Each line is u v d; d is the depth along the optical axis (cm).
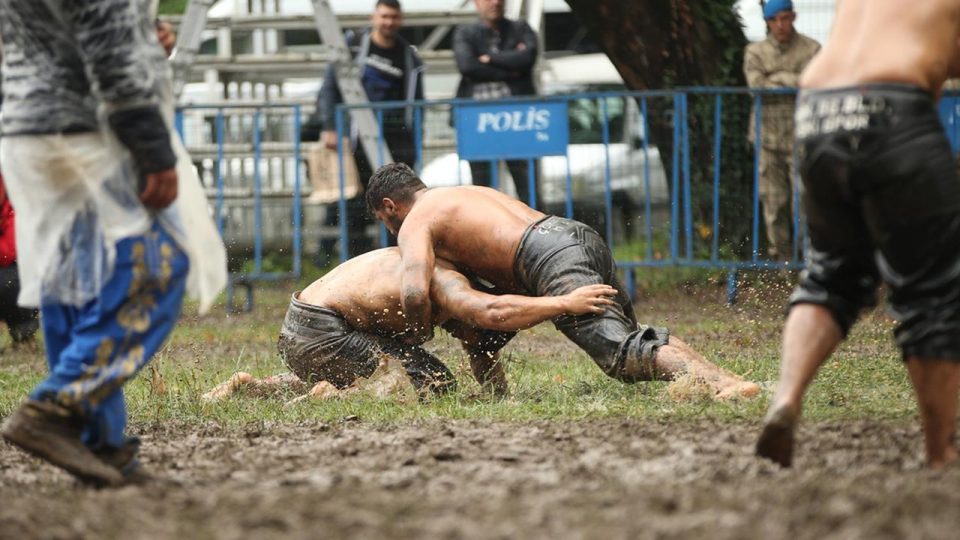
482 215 2011
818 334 1223
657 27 3775
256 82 4212
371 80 3600
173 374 2309
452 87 4559
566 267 1956
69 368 1230
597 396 1931
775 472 1217
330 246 3600
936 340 1176
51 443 1227
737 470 1233
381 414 1828
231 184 3678
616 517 998
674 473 1226
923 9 1211
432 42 4266
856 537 913
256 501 1109
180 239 1262
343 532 987
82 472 1234
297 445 1546
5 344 3180
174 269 1257
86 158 1224
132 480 1270
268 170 3691
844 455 1317
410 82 3634
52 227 1236
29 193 1238
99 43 1195
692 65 3816
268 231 3647
